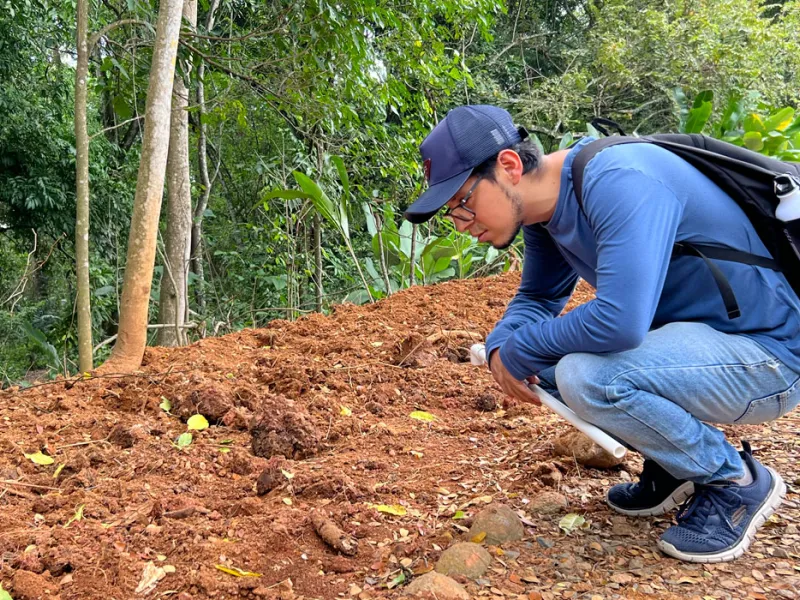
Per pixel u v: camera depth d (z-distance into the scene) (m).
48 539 1.80
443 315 4.31
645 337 1.67
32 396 3.00
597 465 2.30
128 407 2.89
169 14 3.23
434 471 2.32
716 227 1.58
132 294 3.36
